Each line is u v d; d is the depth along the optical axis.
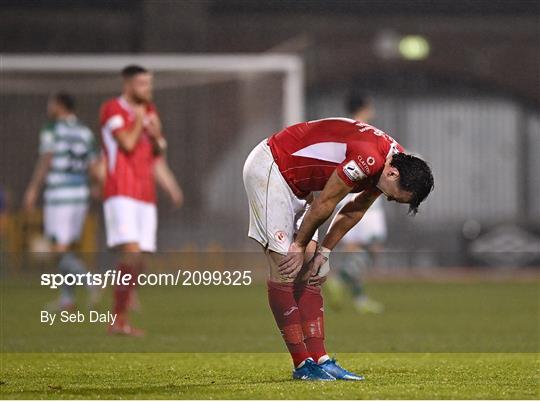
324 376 21.69
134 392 20.08
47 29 75.94
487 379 22.20
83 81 64.75
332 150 20.95
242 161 64.81
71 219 43.41
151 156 35.09
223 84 65.25
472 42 79.69
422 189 20.25
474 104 81.06
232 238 64.50
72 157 43.50
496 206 80.88
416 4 79.44
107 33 76.31
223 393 19.78
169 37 76.38
